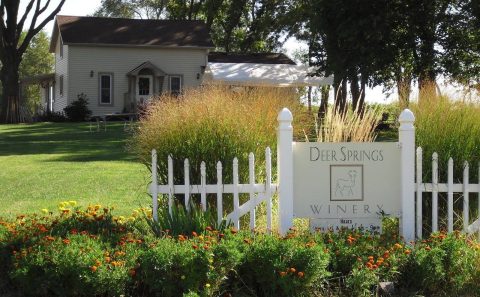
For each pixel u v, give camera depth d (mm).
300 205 6621
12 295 5434
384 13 19469
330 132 7445
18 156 18094
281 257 5305
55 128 28000
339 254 5637
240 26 52719
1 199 10922
